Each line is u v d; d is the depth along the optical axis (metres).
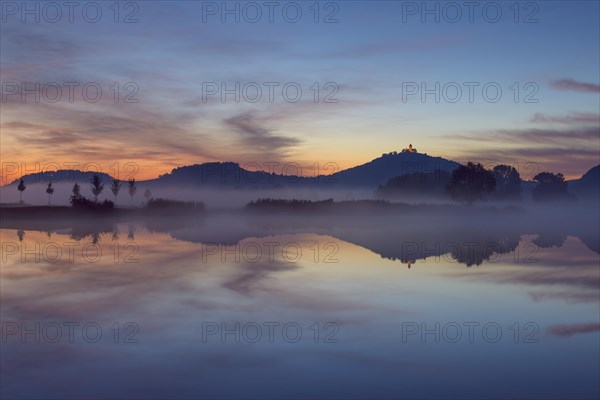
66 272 18.77
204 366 9.01
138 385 8.15
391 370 8.84
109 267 20.00
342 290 15.66
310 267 20.22
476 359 9.41
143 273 18.56
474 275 18.55
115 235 34.00
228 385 8.18
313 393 7.86
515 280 17.55
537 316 12.55
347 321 12.03
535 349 9.97
